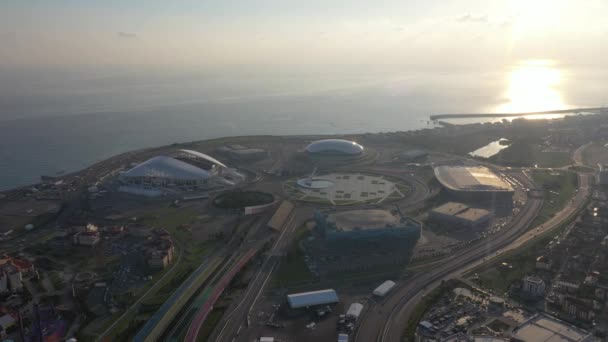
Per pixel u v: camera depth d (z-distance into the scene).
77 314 172.62
